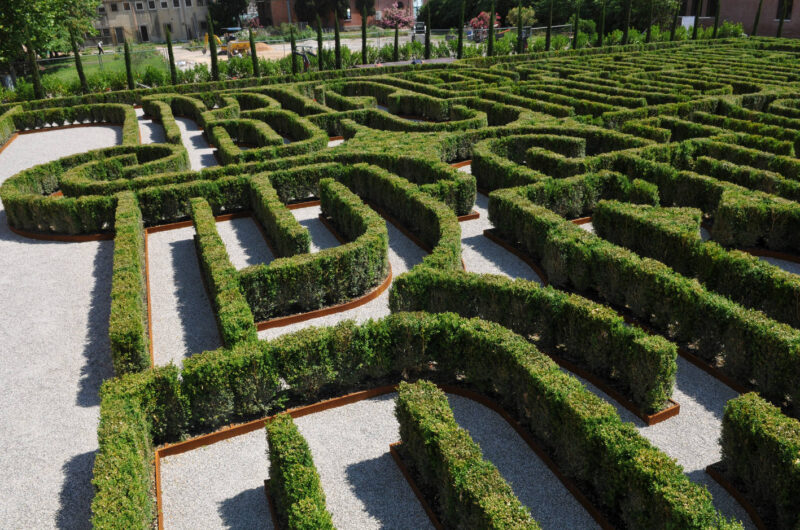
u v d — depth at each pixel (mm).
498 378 9633
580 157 21109
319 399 10188
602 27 56438
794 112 25312
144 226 18484
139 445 8258
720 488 8008
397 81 36969
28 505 8320
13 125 33656
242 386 9547
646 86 31297
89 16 77625
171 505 8148
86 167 20953
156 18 95000
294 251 14258
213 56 44500
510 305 11188
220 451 9195
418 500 8125
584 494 7895
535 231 14547
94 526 6488
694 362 10633
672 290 10867
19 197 17938
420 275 11812
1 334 12625
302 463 7273
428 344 10398
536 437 8992
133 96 40094
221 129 26688
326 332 10031
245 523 7805
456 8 91938
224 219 18734
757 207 14586
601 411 7754
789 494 6988
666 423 9266
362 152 20906
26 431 9734
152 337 12258
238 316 10938
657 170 17859
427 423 7793
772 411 7609
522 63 44062
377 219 14805
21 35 45969
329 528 6734
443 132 23859
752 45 54344
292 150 22469
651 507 6734
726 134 21203
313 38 82875
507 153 22078
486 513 6434
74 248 17156
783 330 9289
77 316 13328
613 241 14953
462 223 17734
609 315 9914
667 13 66250
